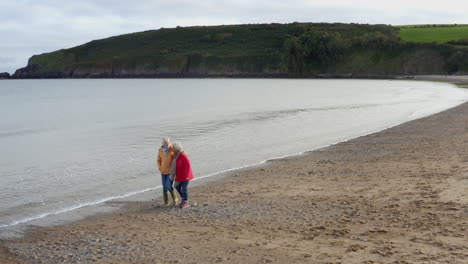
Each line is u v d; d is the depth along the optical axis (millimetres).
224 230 9719
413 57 147125
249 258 7938
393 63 149875
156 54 190125
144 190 14328
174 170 11695
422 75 141375
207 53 181750
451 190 11852
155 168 18000
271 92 83188
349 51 158000
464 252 7730
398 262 7410
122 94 87312
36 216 11617
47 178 16500
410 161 16453
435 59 143250
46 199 13406
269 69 164375
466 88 78500
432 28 180250
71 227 10586
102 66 191000
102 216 11461
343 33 173000
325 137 25375
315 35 163500
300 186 13719
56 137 28875
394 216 10031
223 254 8203
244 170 16797
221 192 13508
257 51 174250
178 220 10727
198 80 159000
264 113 42375
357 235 8930
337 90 85500
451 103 47156
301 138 25281
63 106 58938
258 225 9969
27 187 15086
